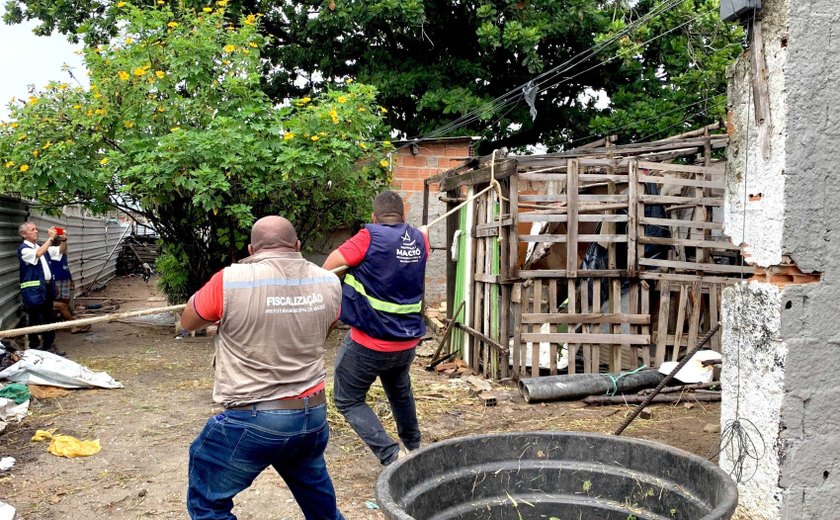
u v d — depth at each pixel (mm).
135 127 9594
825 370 3680
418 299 4535
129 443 5594
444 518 2727
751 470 3887
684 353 7570
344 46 15492
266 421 2988
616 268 7531
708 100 12586
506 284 7418
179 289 11703
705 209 7473
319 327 3193
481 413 6512
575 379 6918
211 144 8961
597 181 7430
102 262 20281
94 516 4227
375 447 4449
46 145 9109
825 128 3613
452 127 13594
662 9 10164
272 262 3150
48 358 7379
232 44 10258
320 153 9500
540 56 15227
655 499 2738
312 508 3332
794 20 3549
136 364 8727
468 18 14695
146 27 10031
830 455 3707
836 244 3656
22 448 5461
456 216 9602
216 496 3033
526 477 2941
